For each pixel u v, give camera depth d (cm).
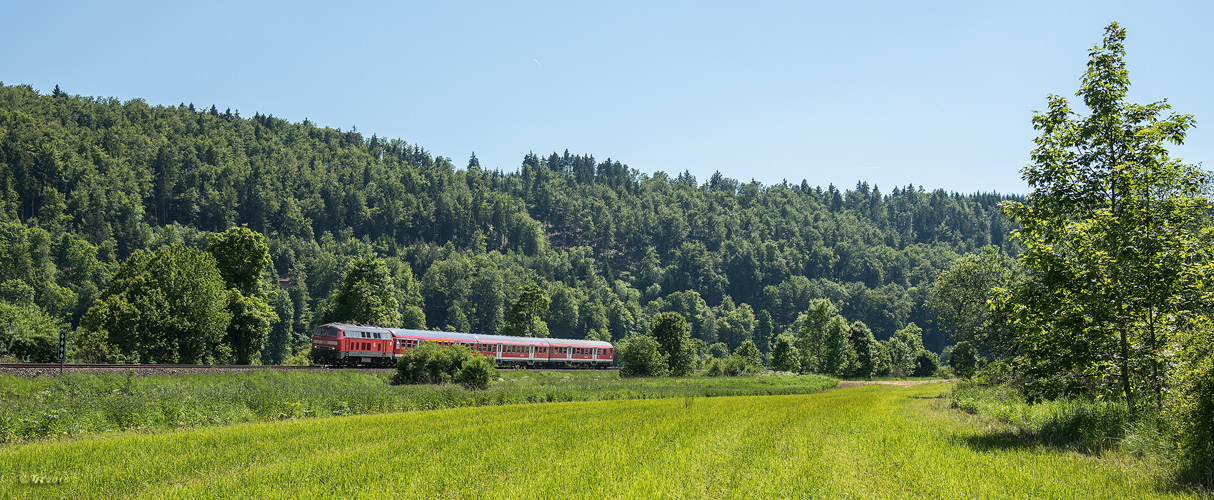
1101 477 1276
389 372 4891
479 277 18962
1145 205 1775
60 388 3019
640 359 6781
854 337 10694
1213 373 1289
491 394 3788
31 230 14462
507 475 1334
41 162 19125
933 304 5291
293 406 2705
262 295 6253
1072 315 1767
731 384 5944
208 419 2323
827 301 10856
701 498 1125
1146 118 1823
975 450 1638
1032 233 1967
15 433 1858
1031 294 1870
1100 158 1867
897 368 11662
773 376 7438
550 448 1683
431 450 1641
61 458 1482
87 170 19800
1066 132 1900
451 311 16812
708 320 19262
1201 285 1633
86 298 11944
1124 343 1722
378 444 1731
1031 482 1226
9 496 1151
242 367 4084
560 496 1140
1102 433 1684
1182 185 1767
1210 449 1277
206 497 1127
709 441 1817
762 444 1738
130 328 4803
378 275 7312
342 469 1363
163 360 4888
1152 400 1677
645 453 1600
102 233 16712
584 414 2788
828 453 1586
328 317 7275
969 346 4897
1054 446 1695
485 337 6756
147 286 5031
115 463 1438
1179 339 1541
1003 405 2677
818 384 6581
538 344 7256
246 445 1686
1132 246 1698
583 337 17912
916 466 1382
